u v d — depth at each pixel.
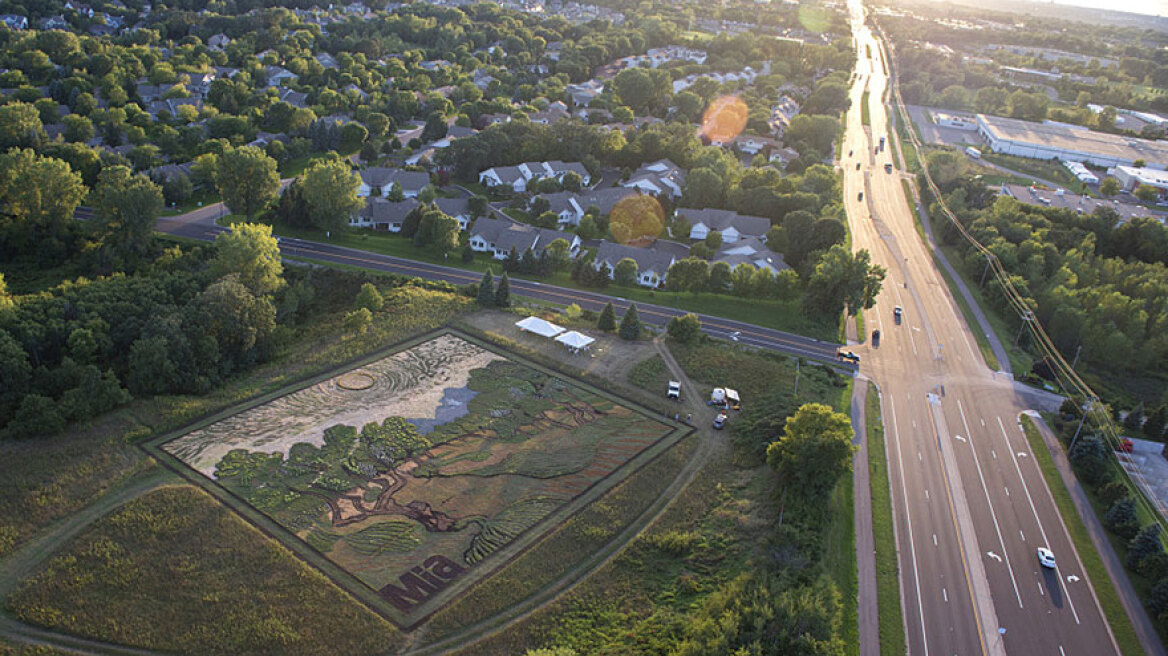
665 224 170.25
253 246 110.62
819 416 80.12
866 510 83.31
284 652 58.72
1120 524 82.94
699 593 68.31
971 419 103.69
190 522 70.12
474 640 61.72
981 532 82.06
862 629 67.88
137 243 128.25
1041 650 67.94
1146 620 72.25
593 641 62.72
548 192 174.88
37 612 59.62
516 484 80.44
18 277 123.19
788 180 178.00
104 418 83.62
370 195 166.38
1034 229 167.50
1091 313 128.88
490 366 102.75
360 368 99.75
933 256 162.50
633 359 108.00
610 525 75.31
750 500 80.00
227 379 95.38
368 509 75.06
